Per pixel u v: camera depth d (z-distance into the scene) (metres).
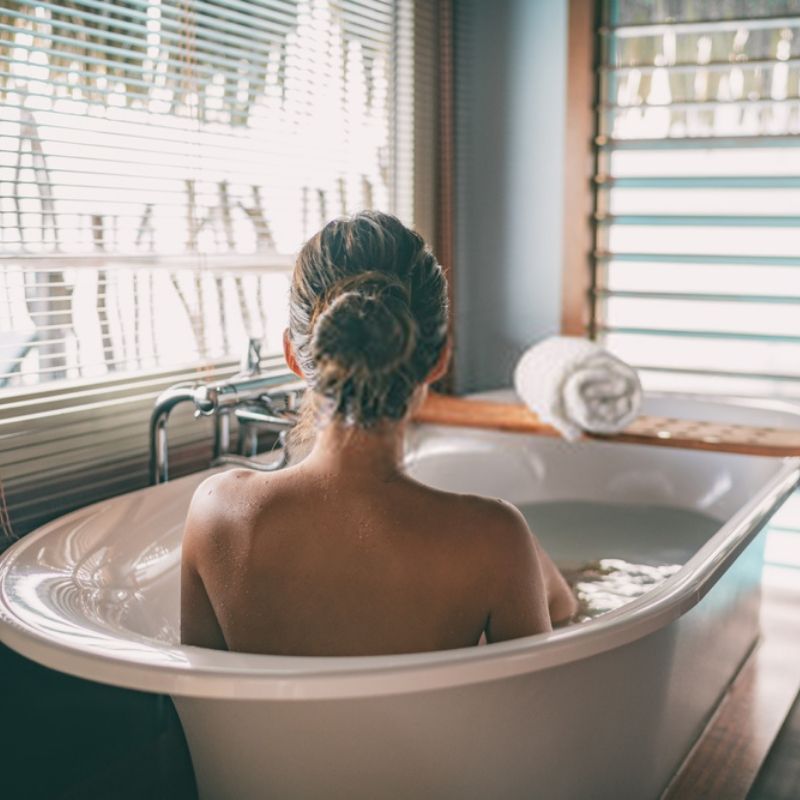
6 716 1.75
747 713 2.16
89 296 2.12
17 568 1.45
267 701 1.22
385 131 3.11
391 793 1.28
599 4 3.24
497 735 1.29
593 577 2.22
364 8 2.95
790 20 3.00
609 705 1.47
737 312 3.36
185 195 2.36
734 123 3.15
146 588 1.68
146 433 2.27
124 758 2.00
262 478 1.21
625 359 3.49
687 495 2.79
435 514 1.15
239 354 2.58
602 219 3.38
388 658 1.06
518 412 3.03
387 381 1.12
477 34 3.42
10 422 1.90
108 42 2.19
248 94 2.52
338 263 1.21
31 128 1.97
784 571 3.10
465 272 3.55
